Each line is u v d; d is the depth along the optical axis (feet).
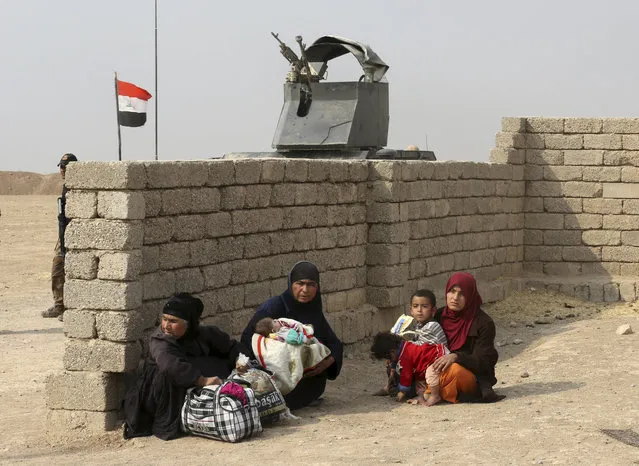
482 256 60.59
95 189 30.63
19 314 59.41
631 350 41.81
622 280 64.03
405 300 48.70
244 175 37.22
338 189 44.42
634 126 65.00
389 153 54.54
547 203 66.59
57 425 31.01
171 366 28.81
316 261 43.09
